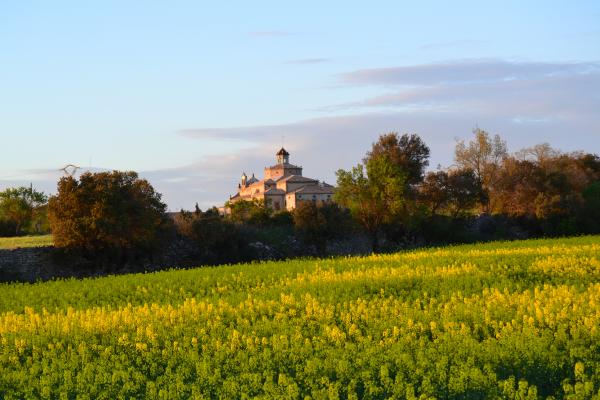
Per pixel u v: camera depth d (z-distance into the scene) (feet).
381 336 81.92
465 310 91.15
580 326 77.05
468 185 351.05
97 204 232.94
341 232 287.07
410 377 61.72
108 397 62.28
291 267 181.37
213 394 62.69
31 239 285.02
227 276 166.91
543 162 396.98
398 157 373.40
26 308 116.67
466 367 60.95
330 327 87.35
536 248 208.23
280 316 98.73
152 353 77.25
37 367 71.26
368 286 130.00
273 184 543.39
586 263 154.81
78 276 232.94
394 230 310.65
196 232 261.24
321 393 56.39
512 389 55.67
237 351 75.97
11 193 391.86
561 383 59.06
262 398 57.11
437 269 152.15
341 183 304.09
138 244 244.42
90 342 86.38
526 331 74.49
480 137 382.83
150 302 135.54
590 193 380.58
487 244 252.01
